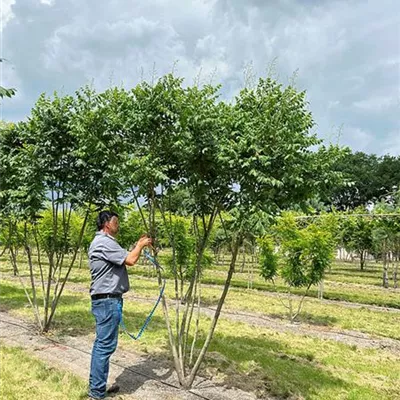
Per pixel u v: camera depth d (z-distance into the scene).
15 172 7.15
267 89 4.60
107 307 4.33
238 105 4.72
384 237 18.31
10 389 4.41
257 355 6.36
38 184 6.52
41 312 8.74
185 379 4.80
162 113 4.52
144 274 19.14
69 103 6.50
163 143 4.66
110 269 4.37
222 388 4.82
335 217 11.11
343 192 51.41
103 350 4.33
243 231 4.55
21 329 7.19
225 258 33.50
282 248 9.99
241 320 9.30
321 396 4.84
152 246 4.93
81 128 4.95
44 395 4.32
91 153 5.24
